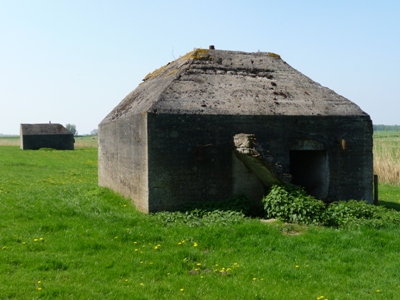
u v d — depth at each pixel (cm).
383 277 745
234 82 1306
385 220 1065
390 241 908
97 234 944
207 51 1396
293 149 1228
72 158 4412
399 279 734
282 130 1218
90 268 757
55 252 839
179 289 682
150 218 1072
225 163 1183
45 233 966
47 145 6544
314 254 841
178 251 830
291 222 1055
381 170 2353
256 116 1199
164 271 753
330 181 1255
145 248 866
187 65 1327
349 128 1280
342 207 1107
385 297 663
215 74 1318
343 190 1269
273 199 1097
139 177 1209
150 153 1127
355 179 1281
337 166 1265
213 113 1173
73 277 718
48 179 2377
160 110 1139
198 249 866
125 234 932
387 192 1930
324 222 1055
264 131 1205
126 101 1670
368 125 1299
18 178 2373
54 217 1105
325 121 1256
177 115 1145
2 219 1087
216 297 651
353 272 763
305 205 1068
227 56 1405
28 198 1409
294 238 918
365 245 888
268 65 1422
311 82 1399
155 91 1293
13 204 1277
